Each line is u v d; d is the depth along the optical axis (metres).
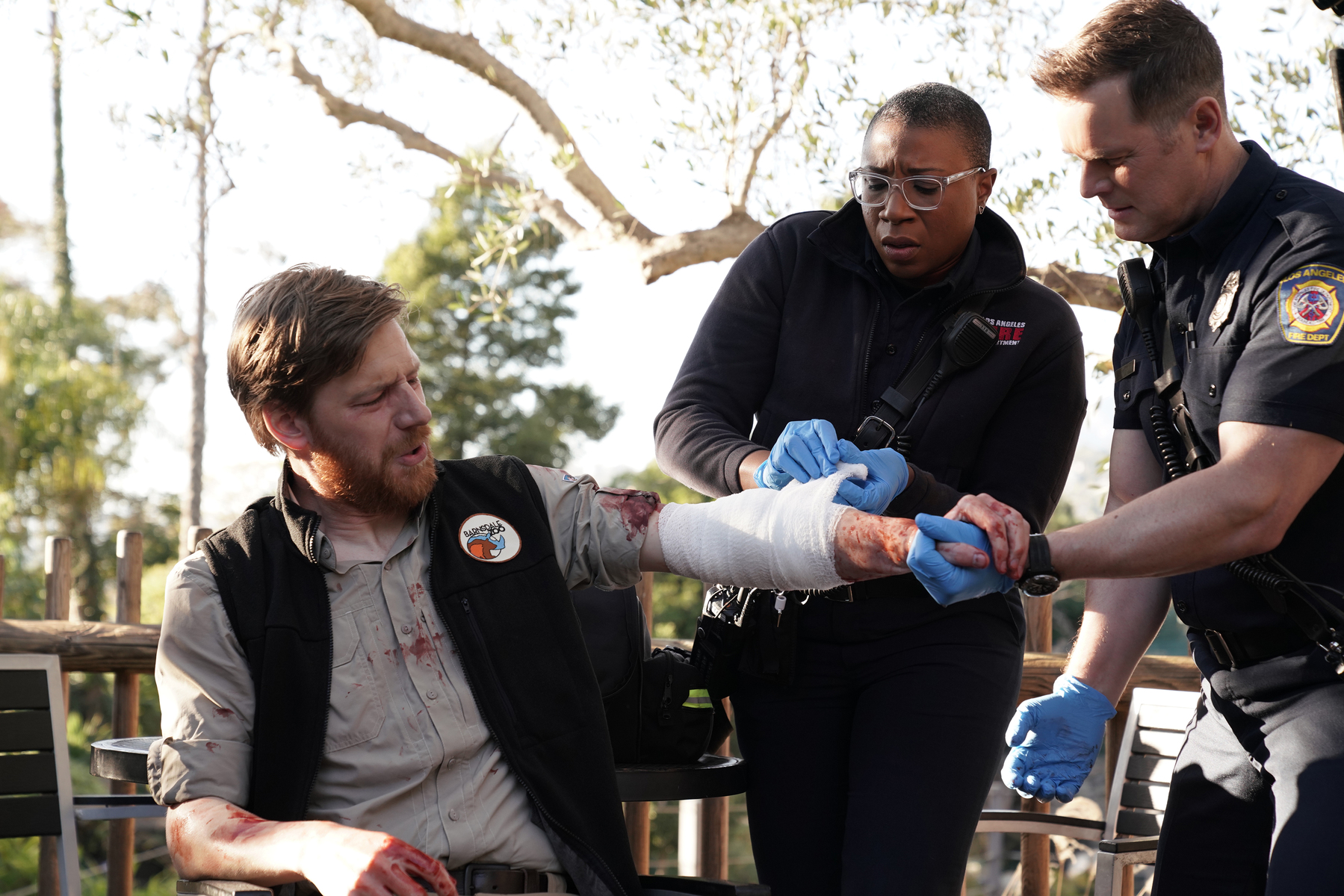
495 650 1.67
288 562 1.64
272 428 1.64
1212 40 1.75
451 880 1.39
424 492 1.68
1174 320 1.85
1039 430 2.07
